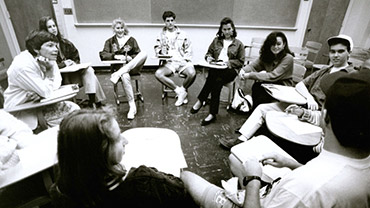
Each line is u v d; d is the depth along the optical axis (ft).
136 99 10.87
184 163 3.40
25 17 11.94
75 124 1.84
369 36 13.34
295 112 5.10
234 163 4.36
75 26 13.92
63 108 6.34
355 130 1.72
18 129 4.29
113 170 1.99
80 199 1.89
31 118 5.67
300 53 11.50
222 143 7.17
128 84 9.09
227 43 10.14
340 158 1.90
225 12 14.89
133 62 9.44
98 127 1.86
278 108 6.52
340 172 1.85
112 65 10.53
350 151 1.84
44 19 8.88
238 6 14.82
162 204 2.15
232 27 9.62
